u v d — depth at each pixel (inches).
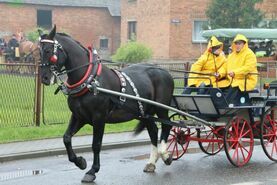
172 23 1272.1
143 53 1147.3
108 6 1675.7
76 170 373.1
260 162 410.3
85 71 334.0
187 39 1282.0
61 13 1648.6
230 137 394.6
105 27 1688.0
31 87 523.2
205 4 1273.4
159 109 386.3
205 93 406.3
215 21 1084.5
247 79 401.1
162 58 1293.1
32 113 527.2
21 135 484.7
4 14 1581.0
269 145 464.1
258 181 345.4
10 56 1212.5
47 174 358.9
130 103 355.9
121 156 431.8
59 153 432.1
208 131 423.8
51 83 329.7
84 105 334.0
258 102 409.4
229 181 344.5
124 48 1156.5
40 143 456.8
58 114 554.9
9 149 428.5
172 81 393.1
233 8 1067.9
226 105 383.6
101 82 339.9
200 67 420.8
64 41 332.2
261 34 721.6
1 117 521.0
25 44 1190.9
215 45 414.9
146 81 370.9
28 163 397.4
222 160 417.1
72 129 345.7
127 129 544.4
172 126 396.8
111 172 368.5
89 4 1659.7
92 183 334.3
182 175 361.4
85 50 341.1
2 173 361.4
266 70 687.1
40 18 1638.8
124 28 1467.8
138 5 1393.9
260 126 410.9
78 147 444.1
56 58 325.1
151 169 371.2
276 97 418.6
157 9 1314.0
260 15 1089.4
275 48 837.8
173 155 421.1
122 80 353.4
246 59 399.9
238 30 730.8
